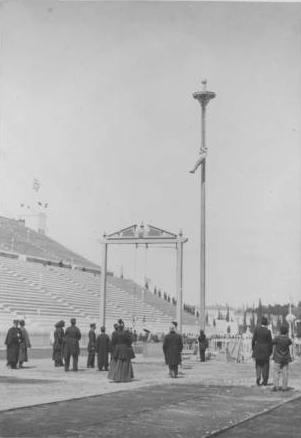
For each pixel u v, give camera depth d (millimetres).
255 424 10195
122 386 16438
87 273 72000
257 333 17625
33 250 72062
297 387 17031
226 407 12328
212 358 32656
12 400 12820
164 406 12258
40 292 54094
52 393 14352
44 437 8531
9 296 48094
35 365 24688
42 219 82188
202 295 29688
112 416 10703
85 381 17750
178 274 31234
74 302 56406
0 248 64875
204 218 29516
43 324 44688
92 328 24203
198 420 10453
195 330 69500
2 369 22250
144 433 9000
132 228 32188
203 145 29484
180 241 31219
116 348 18078
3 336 37844
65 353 21719
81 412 11156
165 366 25594
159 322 67188
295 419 10883
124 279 80875
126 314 62625
